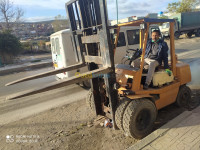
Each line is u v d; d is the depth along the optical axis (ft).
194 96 16.98
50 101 19.08
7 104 19.24
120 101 11.35
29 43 82.64
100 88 12.93
